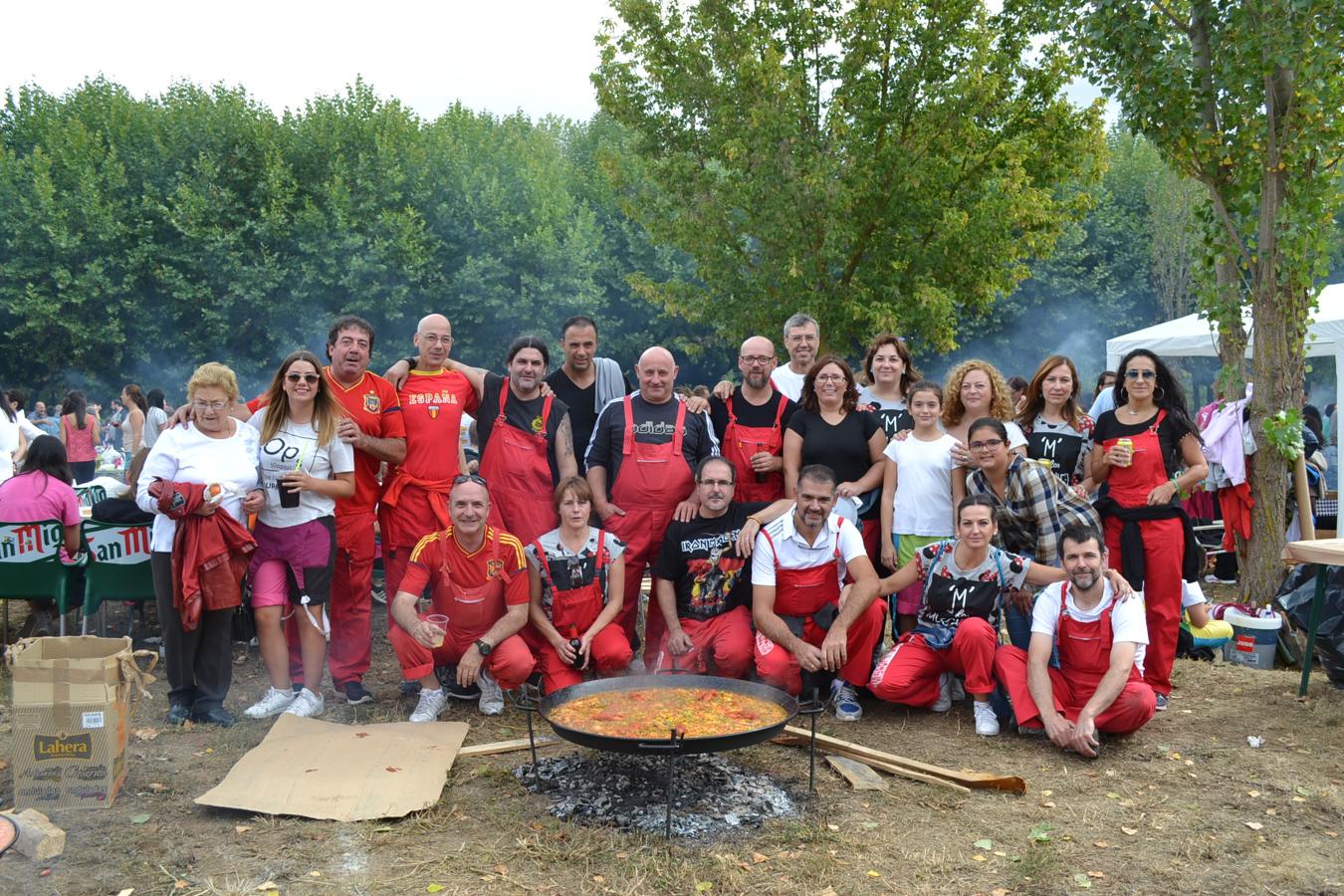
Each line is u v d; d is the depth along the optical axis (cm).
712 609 575
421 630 517
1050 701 506
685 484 597
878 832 407
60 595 634
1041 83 1645
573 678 566
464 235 3078
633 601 608
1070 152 1709
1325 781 465
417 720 545
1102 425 620
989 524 525
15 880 361
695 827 404
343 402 564
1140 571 588
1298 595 629
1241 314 852
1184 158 844
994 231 1644
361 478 577
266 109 3008
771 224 1639
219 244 2720
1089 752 486
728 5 1702
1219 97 823
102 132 2895
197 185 2792
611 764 468
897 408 647
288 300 2861
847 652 554
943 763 489
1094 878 369
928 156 1641
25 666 418
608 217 3616
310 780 443
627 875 367
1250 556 840
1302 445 832
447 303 3042
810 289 1683
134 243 2786
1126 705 504
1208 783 463
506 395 608
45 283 2736
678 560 577
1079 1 845
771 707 445
